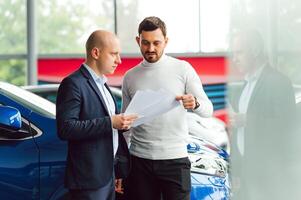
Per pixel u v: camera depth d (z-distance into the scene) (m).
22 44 11.84
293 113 1.19
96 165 2.79
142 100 2.86
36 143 3.46
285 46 1.19
